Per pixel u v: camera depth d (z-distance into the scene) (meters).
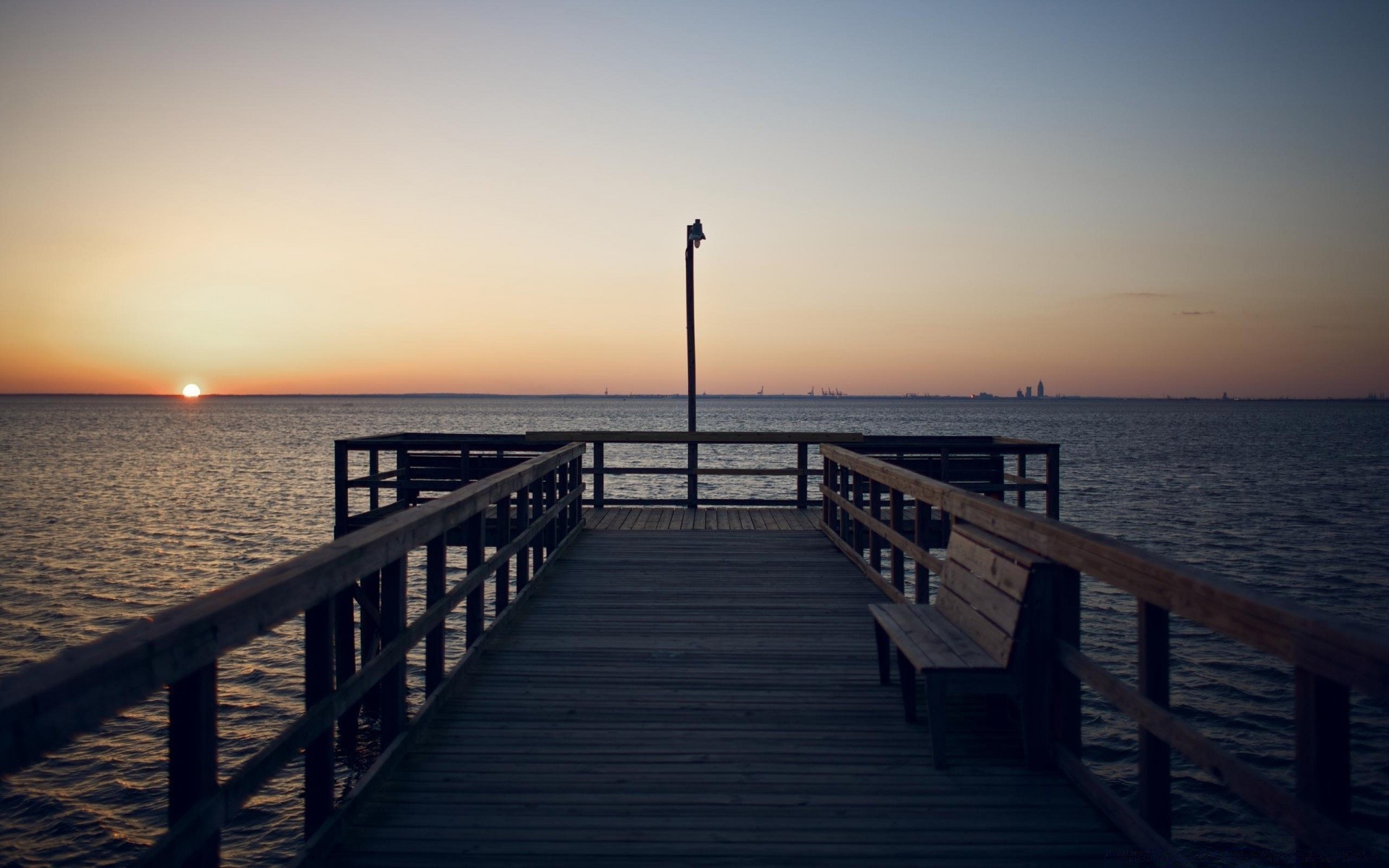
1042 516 3.64
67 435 94.00
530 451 11.49
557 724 4.08
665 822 3.10
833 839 2.98
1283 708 11.14
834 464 9.51
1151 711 2.61
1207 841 8.05
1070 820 3.10
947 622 4.23
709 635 5.64
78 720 1.56
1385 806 8.64
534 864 2.81
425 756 3.68
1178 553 21.78
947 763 3.62
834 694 4.54
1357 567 20.14
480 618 5.08
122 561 21.03
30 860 8.01
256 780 2.24
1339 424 144.62
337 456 9.71
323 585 2.66
